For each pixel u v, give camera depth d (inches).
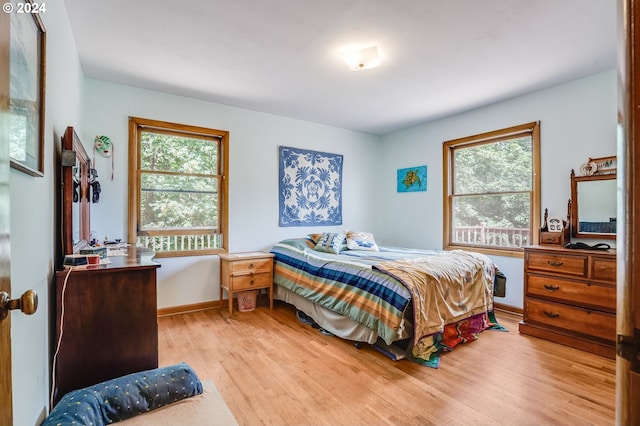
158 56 105.3
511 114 142.3
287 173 171.6
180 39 94.7
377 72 116.0
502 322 131.3
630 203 19.7
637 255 19.2
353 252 143.3
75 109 97.6
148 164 137.6
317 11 80.7
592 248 108.8
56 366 62.6
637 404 19.1
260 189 163.5
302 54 103.3
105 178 126.1
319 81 124.8
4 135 28.2
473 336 113.7
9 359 28.5
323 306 118.9
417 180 185.6
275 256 153.8
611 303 98.7
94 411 54.8
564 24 85.9
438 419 69.3
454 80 123.0
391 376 87.5
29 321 48.9
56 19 69.1
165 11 81.0
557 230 125.0
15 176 43.1
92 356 64.8
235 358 98.1
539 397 77.2
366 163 204.2
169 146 142.4
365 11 80.6
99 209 124.9
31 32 48.8
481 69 113.4
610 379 85.4
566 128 125.5
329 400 76.4
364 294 102.3
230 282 138.0
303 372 89.7
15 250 43.1
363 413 71.6
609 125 115.0
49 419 50.2
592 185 118.0
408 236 190.7
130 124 130.9
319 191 183.6
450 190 169.6
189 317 136.8
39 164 53.1
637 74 19.5
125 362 67.4
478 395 78.3
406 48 98.9
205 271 148.1
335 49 100.0
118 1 76.9
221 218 154.3
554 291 111.3
